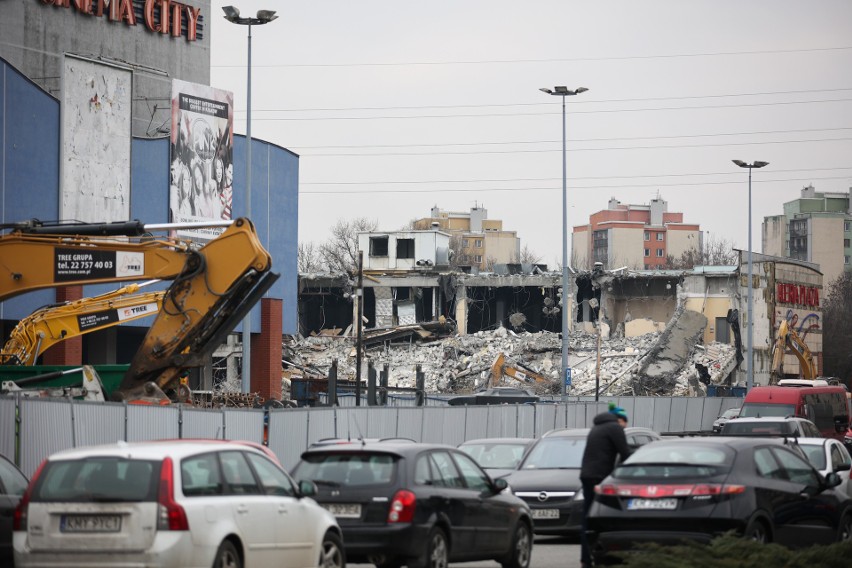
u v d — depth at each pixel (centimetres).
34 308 11706
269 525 3086
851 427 11406
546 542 5262
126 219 12900
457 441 9019
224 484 3008
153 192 13388
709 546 2922
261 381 15238
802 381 11062
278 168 15688
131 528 2809
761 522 3522
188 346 6725
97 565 2808
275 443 6912
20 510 2905
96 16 13900
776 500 3594
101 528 2834
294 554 3188
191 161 13912
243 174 14962
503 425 9781
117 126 12812
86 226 6925
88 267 6962
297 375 18450
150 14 14475
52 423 5353
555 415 10662
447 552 3650
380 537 3475
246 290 6788
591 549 3566
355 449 3638
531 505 5119
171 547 2783
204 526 2856
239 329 15025
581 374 18650
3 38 12975
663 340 19712
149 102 14262
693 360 19650
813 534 3769
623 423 3844
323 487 3581
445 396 14300
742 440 3756
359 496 3531
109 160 12700
